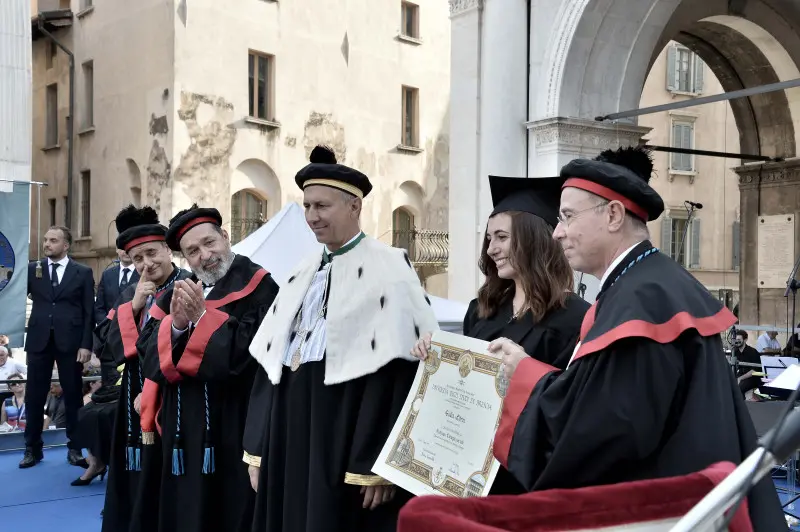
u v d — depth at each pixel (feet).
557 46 26.78
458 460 7.63
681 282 6.31
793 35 35.40
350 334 9.54
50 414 27.02
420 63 71.15
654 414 5.82
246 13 58.34
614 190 6.69
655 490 4.51
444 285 74.28
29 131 32.76
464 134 29.50
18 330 24.26
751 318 39.50
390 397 9.35
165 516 12.13
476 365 7.83
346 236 10.13
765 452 3.66
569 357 8.03
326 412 9.48
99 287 23.00
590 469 5.95
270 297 12.53
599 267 6.90
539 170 27.27
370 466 9.09
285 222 23.26
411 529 4.14
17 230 24.14
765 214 38.93
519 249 8.47
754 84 38.32
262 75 60.13
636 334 5.89
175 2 54.65
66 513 17.99
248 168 58.85
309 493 9.34
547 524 4.33
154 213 14.79
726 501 3.66
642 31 27.55
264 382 10.94
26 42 32.78
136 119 57.98
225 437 12.07
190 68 55.31
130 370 13.99
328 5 63.62
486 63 28.66
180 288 11.63
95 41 62.95
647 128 28.19
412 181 70.54
